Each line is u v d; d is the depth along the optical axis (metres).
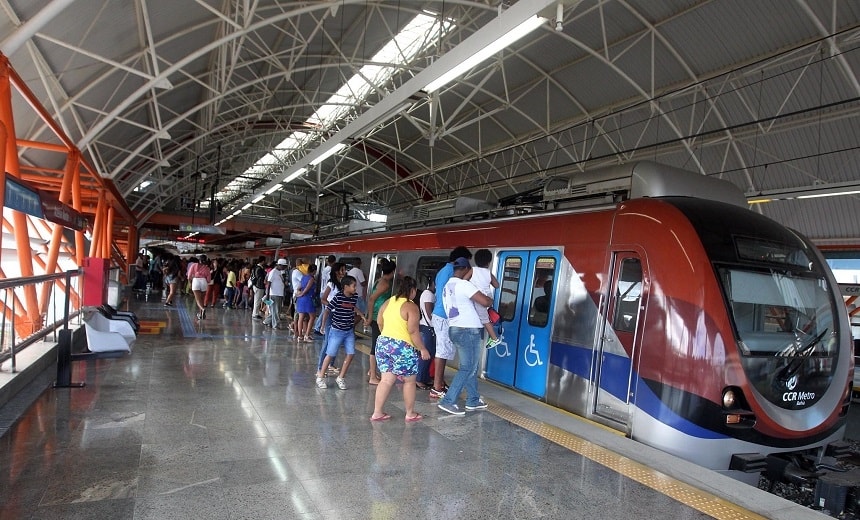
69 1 8.77
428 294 7.42
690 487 4.21
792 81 17.78
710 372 5.09
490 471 4.38
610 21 18.75
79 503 3.43
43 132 15.26
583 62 21.72
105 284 10.84
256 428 5.16
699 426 5.06
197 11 15.46
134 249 37.97
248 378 7.32
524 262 7.83
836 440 5.73
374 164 45.03
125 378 6.90
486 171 36.50
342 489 3.89
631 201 6.46
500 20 6.98
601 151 26.78
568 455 4.80
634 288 5.96
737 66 18.00
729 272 5.41
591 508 3.79
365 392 6.88
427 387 7.36
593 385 6.23
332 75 27.14
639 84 21.36
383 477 4.15
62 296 10.65
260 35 21.38
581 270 6.72
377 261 13.78
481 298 6.01
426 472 4.29
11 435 4.61
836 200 22.28
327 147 13.84
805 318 5.72
